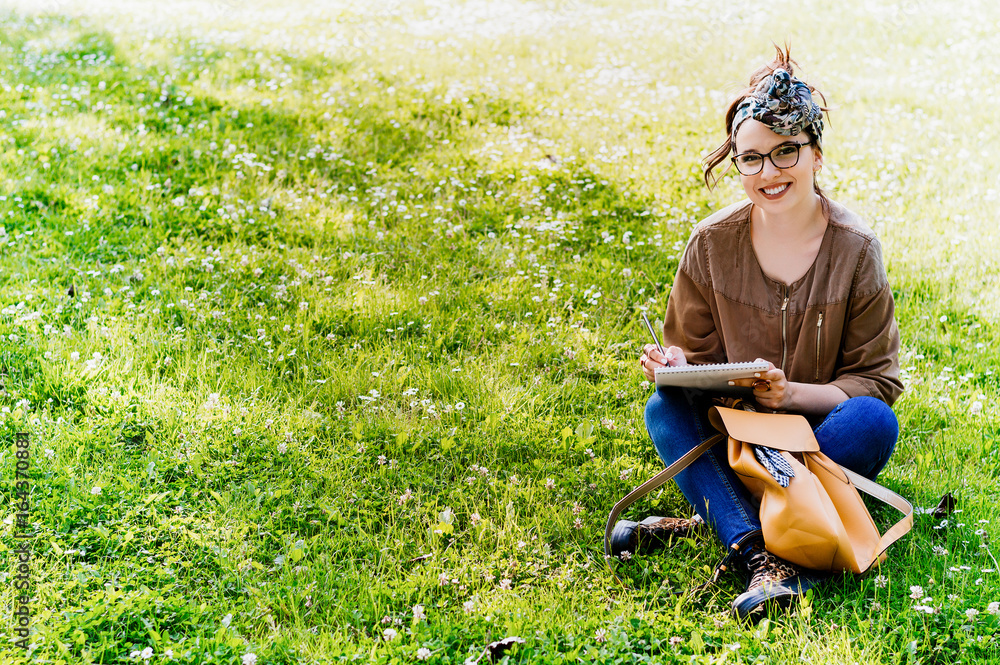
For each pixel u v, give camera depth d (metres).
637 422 3.78
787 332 3.03
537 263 5.18
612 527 2.96
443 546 3.09
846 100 8.43
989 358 4.23
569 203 6.07
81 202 5.60
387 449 3.58
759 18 11.78
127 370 3.95
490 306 4.74
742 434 2.78
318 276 5.02
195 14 12.30
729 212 3.08
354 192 6.20
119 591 2.72
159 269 4.91
